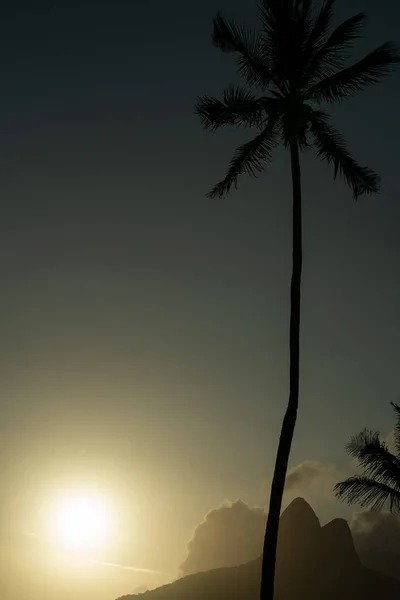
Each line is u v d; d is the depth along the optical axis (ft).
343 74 97.55
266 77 101.76
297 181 98.07
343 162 100.73
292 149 99.19
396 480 108.37
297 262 95.20
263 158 102.53
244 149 101.96
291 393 89.45
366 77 97.55
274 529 83.92
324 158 101.35
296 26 98.84
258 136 101.76
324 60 99.71
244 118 101.81
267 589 81.66
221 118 101.81
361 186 101.60
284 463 86.48
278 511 84.58
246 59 101.65
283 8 99.14
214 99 101.45
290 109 97.14
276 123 101.04
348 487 110.01
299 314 92.89
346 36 97.71
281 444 87.40
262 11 99.86
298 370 90.58
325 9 99.55
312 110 99.25
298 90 100.68
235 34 101.24
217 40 101.71
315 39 99.30
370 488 109.09
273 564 82.79
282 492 85.40
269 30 99.60
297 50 98.99
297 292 93.76
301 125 96.27
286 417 88.58
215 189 103.76
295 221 96.99
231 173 103.14
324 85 98.58
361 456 111.14
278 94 101.86
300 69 99.81
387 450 110.93
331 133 100.68
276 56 99.45
